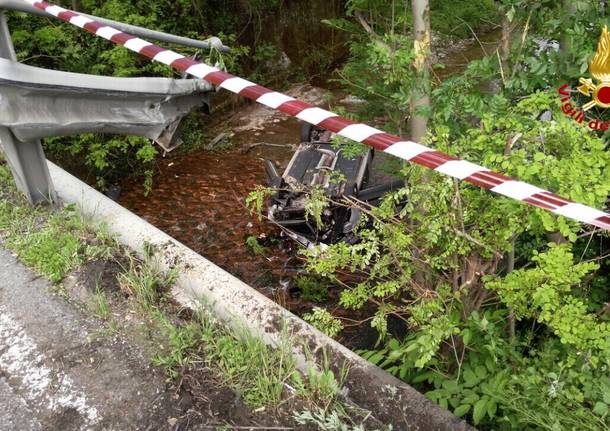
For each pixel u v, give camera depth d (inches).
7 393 87.7
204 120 408.2
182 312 103.3
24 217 125.1
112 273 110.3
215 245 285.3
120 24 110.8
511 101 127.6
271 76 470.3
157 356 92.6
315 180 256.1
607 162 84.7
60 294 106.1
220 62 130.6
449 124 135.0
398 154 62.1
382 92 196.7
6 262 114.0
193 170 358.9
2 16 99.0
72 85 97.0
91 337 96.7
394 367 108.3
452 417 84.4
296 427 80.9
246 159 374.3
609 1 108.3
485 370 102.3
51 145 305.4
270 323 99.0
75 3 322.3
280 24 468.4
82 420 83.0
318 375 90.0
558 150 95.5
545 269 87.0
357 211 248.8
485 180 57.9
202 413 83.0
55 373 90.5
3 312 102.4
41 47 298.4
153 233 122.3
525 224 92.2
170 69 319.9
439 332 93.1
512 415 91.4
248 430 80.4
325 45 510.6
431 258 106.2
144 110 109.3
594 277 135.7
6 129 113.4
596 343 84.7
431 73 167.6
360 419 82.0
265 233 291.4
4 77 90.0
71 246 114.5
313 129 323.9
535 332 135.8
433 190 97.2
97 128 105.7
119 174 345.7
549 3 122.5
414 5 133.8
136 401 85.4
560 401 82.1
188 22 387.2
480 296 116.3
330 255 117.1
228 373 87.9
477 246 103.1
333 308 230.8
